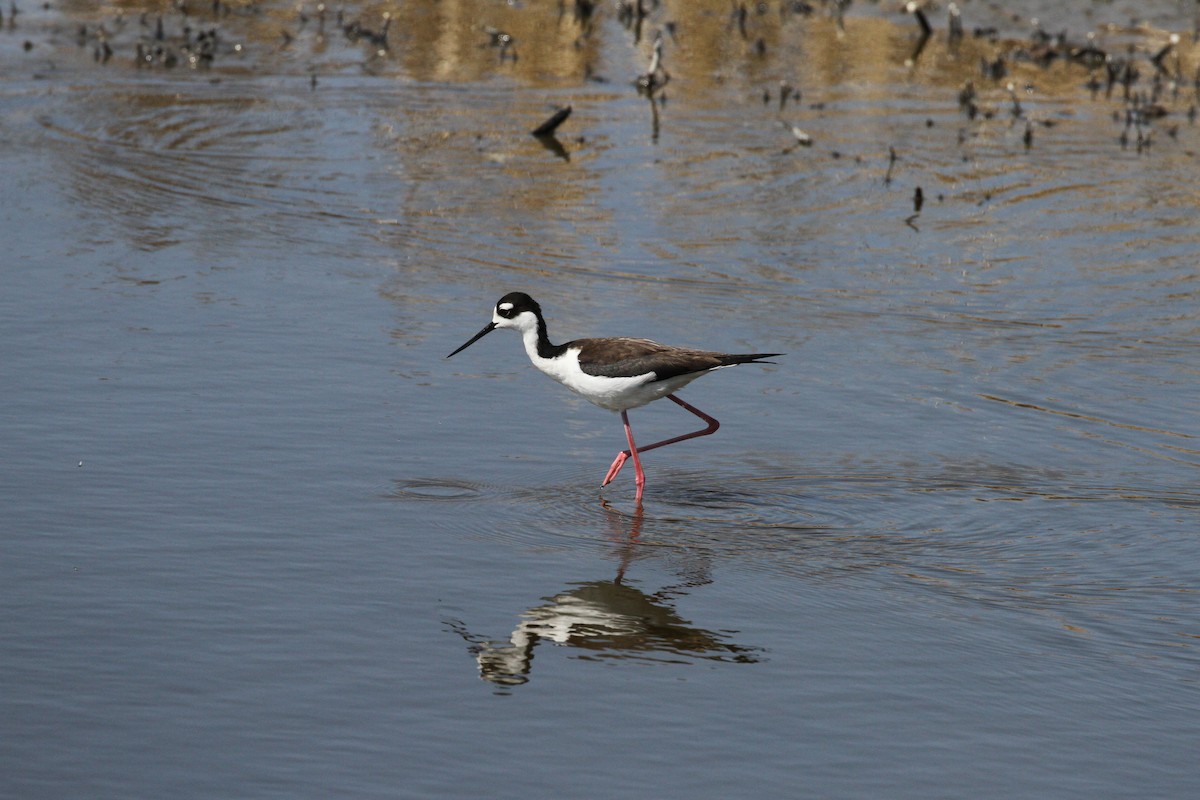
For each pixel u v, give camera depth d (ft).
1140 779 26.00
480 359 48.96
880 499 39.17
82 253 57.72
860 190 71.00
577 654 30.12
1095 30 105.09
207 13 104.01
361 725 26.91
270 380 45.68
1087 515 38.14
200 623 30.58
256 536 35.09
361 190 68.59
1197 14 109.19
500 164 73.61
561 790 25.04
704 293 56.65
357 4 108.06
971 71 95.20
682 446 42.78
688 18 107.34
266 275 56.39
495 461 40.93
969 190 71.36
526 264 59.36
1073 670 30.04
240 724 26.76
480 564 34.47
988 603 33.22
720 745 26.71
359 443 41.34
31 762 25.32
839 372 48.91
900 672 29.76
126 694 27.63
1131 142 80.12
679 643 30.83
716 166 74.33
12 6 99.35
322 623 30.91
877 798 25.12
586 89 88.58
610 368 39.65
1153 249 63.26
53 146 72.69
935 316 54.95
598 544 36.06
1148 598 33.50
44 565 32.91
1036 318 54.95
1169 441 43.60
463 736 26.68
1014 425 44.65
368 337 50.24
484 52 96.63
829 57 97.91
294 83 87.56
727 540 36.58
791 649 30.71
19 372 45.06
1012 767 26.27
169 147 73.82
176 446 40.24
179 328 49.88
